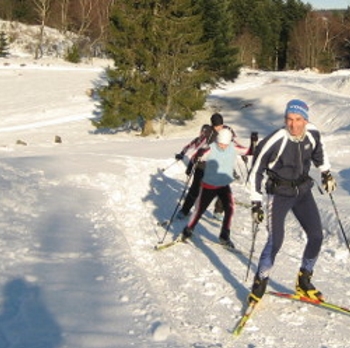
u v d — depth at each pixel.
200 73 28.14
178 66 27.23
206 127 8.30
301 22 69.88
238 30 62.38
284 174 4.75
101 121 27.16
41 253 5.76
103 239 6.41
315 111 28.84
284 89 35.00
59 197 8.50
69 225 6.94
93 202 8.38
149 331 4.09
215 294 5.19
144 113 26.92
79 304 4.49
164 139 21.80
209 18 31.47
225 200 6.91
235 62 33.25
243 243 7.30
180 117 28.36
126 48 27.41
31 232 6.50
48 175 10.28
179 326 4.37
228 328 4.46
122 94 27.36
